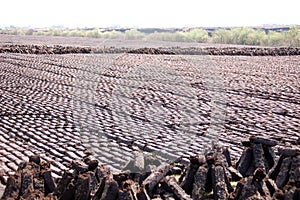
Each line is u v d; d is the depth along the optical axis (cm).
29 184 608
